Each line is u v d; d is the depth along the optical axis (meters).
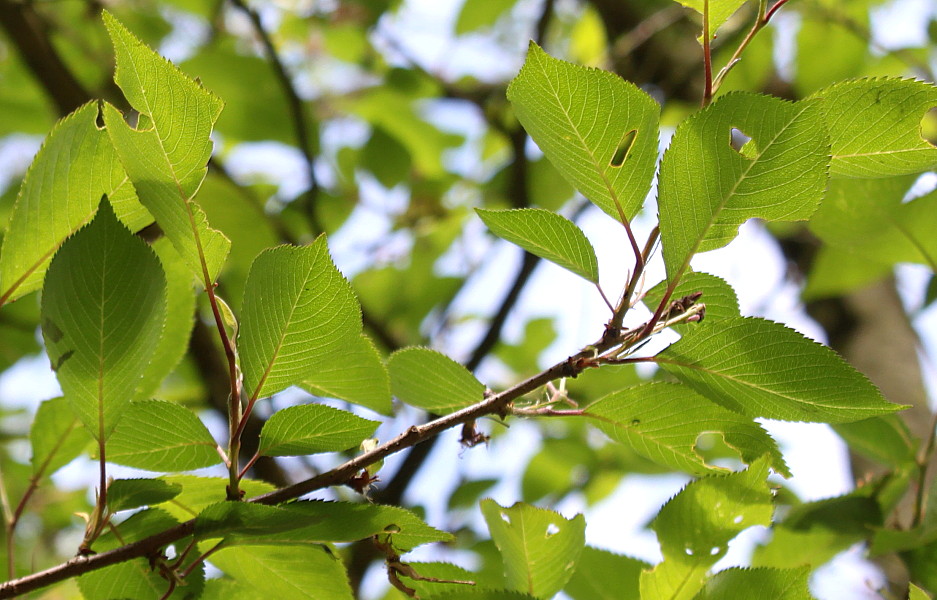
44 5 3.40
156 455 1.68
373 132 3.30
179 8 3.59
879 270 2.55
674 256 1.64
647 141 1.65
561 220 1.67
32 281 1.68
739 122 1.63
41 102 3.43
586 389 3.12
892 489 1.81
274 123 3.23
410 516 1.65
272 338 1.64
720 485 1.68
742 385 1.65
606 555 1.76
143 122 1.63
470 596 1.65
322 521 1.63
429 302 3.37
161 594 1.69
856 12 3.49
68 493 3.12
